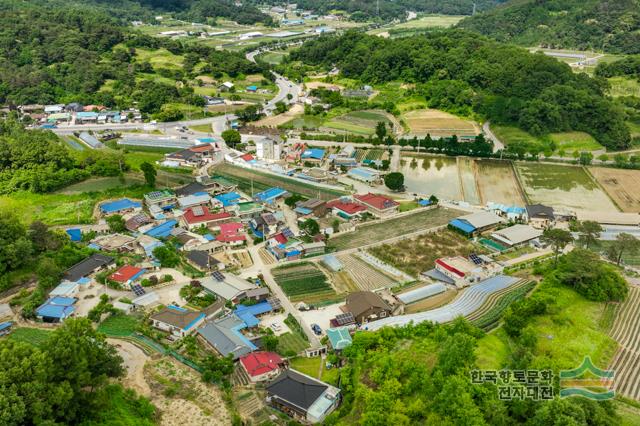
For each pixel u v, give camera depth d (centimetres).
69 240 12244
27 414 5847
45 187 15425
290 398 7656
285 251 12250
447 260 11669
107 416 6844
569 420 5928
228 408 7569
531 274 11375
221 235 12888
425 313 9806
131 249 12381
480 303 10075
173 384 7944
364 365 8144
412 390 7275
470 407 6306
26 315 9475
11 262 10625
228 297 10350
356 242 13162
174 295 10575
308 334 9450
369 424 6694
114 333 9200
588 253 10619
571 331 8731
